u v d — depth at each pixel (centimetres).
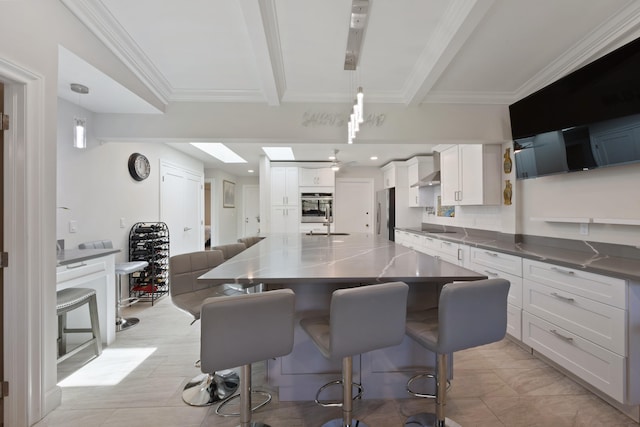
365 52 230
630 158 185
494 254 278
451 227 491
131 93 253
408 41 215
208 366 113
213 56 238
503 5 178
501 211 336
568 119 228
